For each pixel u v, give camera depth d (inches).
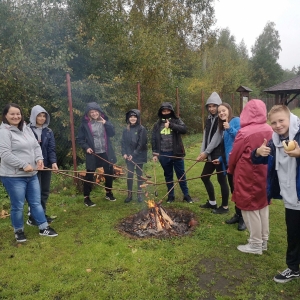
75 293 106.5
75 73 335.0
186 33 717.3
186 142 478.3
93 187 236.5
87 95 305.7
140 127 209.0
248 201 125.6
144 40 418.6
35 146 147.1
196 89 640.4
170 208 193.2
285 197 105.1
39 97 272.8
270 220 171.3
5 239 149.3
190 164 332.2
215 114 180.4
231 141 157.4
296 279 112.9
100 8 358.9
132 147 209.6
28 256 131.8
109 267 122.1
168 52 526.9
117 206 199.0
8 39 271.6
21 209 142.6
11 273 119.0
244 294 105.5
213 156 178.9
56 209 191.9
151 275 117.0
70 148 293.4
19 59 245.1
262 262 126.3
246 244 140.2
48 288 109.3
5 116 137.1
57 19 318.0
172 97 516.4
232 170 134.0
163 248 137.7
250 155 117.9
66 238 149.2
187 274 117.2
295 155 93.5
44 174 169.2
